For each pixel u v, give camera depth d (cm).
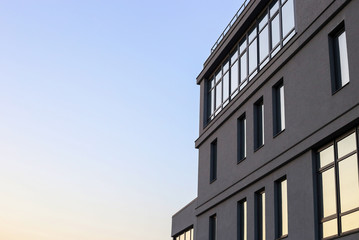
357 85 1647
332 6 1823
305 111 1938
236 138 2559
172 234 3538
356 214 1600
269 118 2227
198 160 3117
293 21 2172
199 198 2967
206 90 3203
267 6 2461
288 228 1928
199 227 2944
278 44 2289
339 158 1725
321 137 1798
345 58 1775
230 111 2658
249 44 2625
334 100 1762
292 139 2000
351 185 1647
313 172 1839
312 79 1922
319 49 1902
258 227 2244
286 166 2030
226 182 2595
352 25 1711
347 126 1675
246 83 2591
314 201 1800
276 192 2105
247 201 2339
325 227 1742
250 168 2338
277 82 2208
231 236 2467
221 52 2928
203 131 3083
